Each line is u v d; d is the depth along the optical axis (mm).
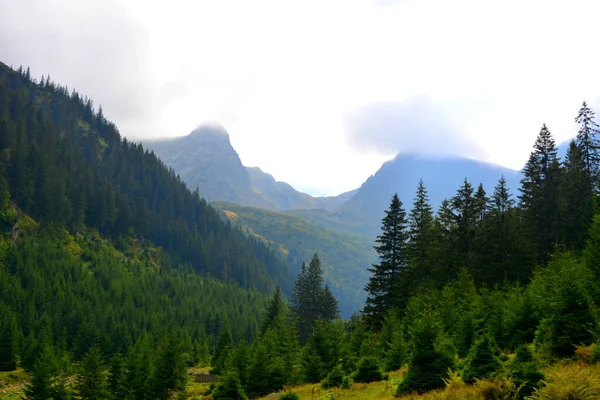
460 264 49094
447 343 18750
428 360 16672
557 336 16141
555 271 26188
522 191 58625
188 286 166250
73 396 46500
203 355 96562
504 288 35312
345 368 31391
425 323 17578
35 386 45250
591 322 15867
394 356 26578
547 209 51562
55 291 114188
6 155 158000
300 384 29531
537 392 9891
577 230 48250
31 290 109125
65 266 128750
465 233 50656
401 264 51188
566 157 60562
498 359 14609
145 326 112625
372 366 22844
